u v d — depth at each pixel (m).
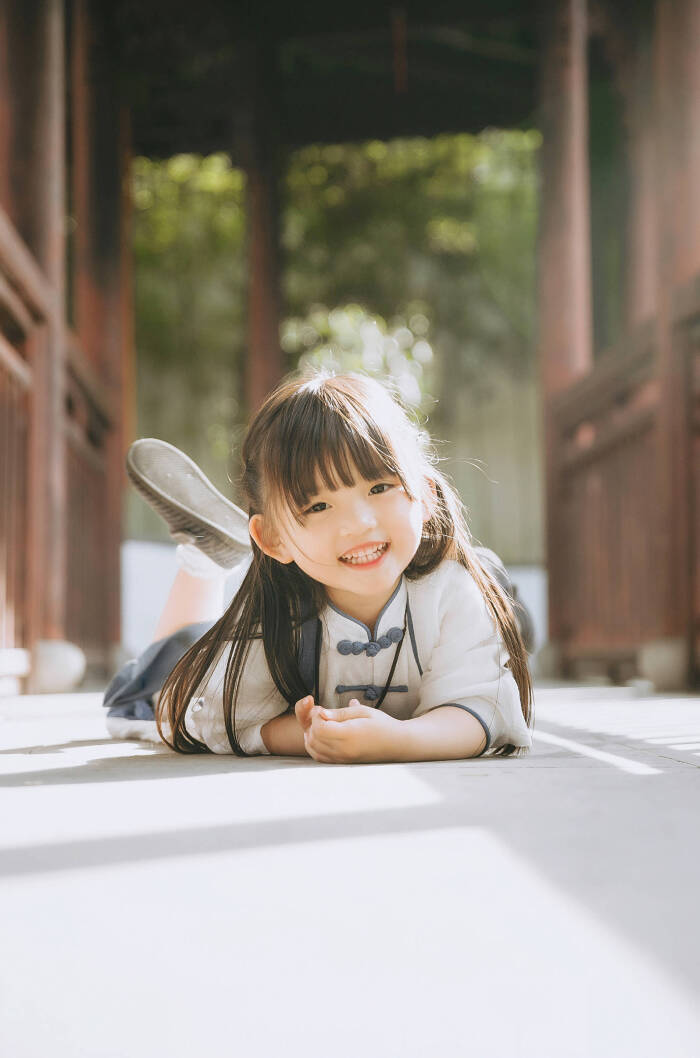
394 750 1.30
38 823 0.83
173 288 11.94
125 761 1.39
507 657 1.49
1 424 3.43
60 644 3.87
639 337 4.33
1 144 3.98
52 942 0.52
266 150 7.85
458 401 11.80
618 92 6.56
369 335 11.89
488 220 11.70
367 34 7.56
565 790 1.01
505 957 0.49
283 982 0.46
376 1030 0.41
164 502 1.73
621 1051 0.39
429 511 1.45
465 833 0.77
